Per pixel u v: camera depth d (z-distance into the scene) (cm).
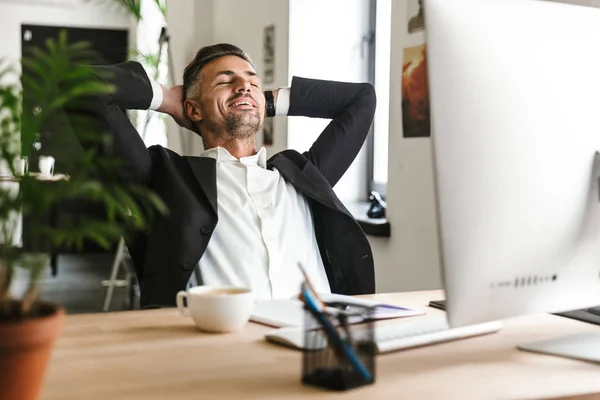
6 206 67
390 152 315
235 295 115
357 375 86
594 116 102
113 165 79
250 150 207
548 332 117
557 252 101
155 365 95
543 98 98
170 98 206
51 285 561
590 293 107
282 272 183
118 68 196
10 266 70
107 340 109
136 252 184
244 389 85
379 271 328
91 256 720
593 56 103
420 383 89
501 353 104
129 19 837
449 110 92
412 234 301
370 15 397
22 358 70
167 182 182
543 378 91
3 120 68
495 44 96
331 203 188
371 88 226
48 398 81
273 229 185
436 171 92
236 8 483
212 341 110
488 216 95
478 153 94
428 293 156
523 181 97
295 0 397
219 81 202
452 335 111
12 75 71
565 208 101
